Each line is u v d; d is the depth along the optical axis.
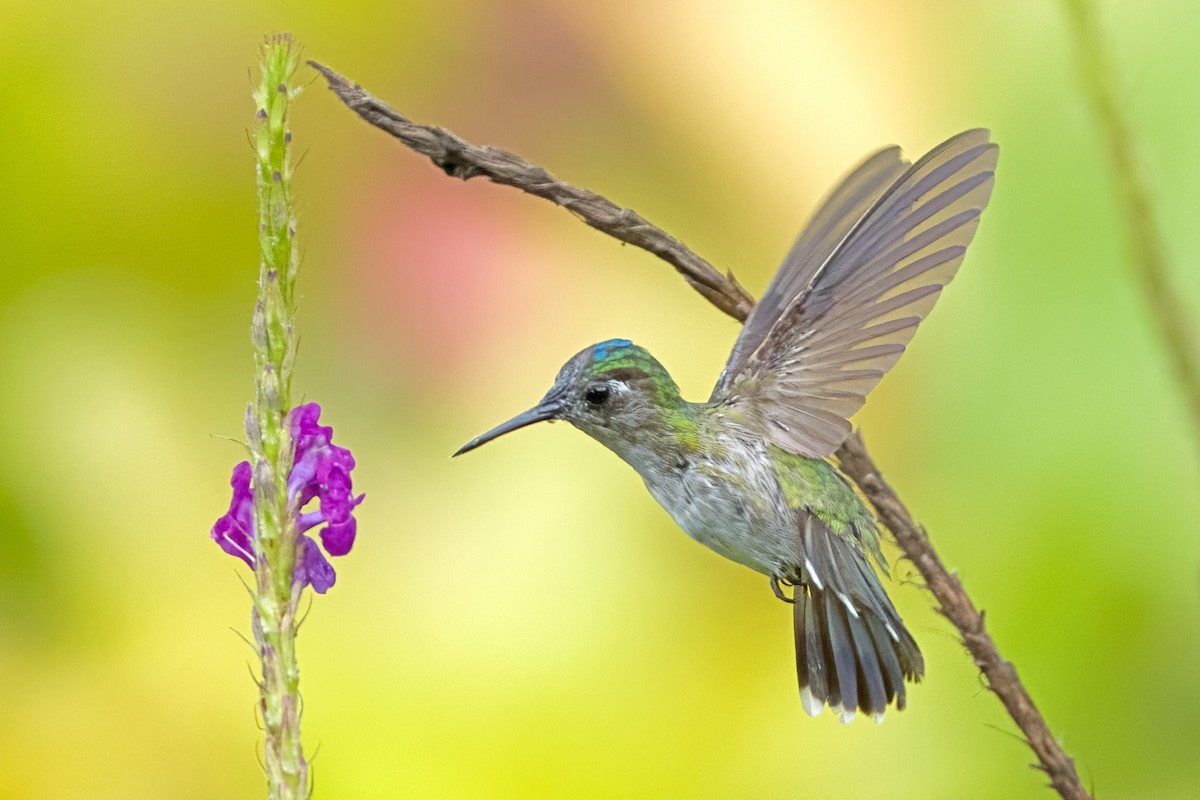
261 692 2.53
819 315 2.60
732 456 2.60
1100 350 2.65
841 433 2.58
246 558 2.53
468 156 2.55
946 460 2.66
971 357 2.66
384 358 2.66
